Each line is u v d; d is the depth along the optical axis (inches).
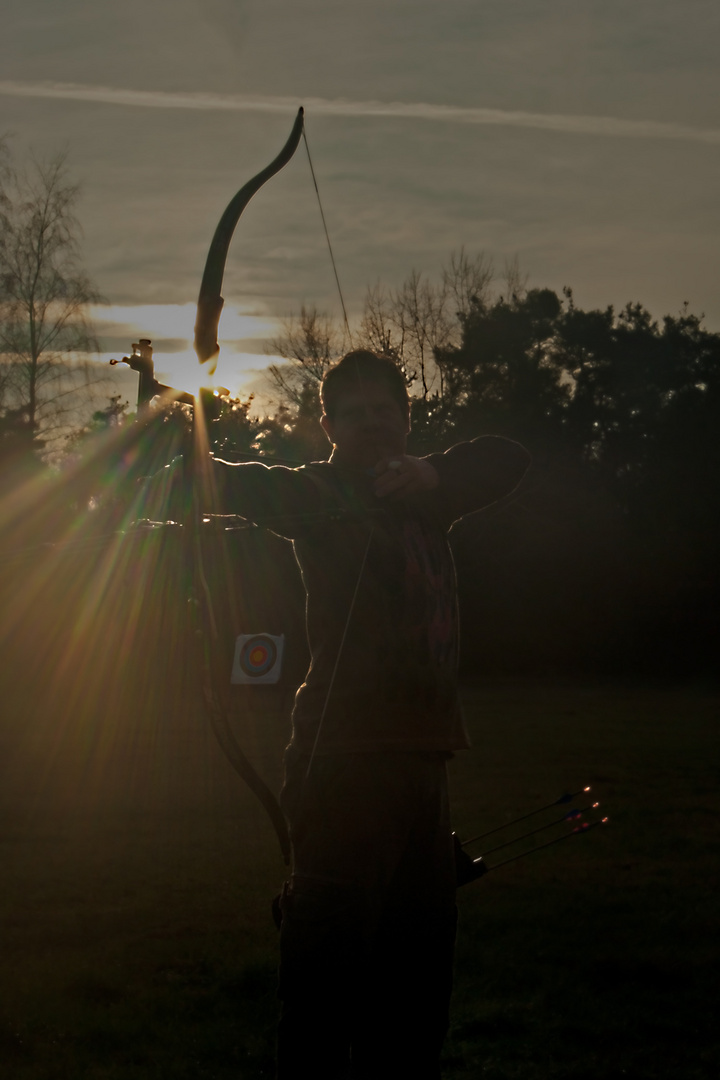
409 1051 81.9
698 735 565.9
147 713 651.5
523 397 1336.1
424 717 82.7
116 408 1071.0
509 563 1294.3
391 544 83.4
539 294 1392.7
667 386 1362.0
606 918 197.2
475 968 169.3
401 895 82.1
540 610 1302.9
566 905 205.9
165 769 414.0
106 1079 128.0
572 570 1301.7
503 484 91.7
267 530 80.1
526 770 413.7
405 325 1359.5
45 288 1072.8
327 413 92.7
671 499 1294.3
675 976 165.6
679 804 327.9
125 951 177.8
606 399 1365.7
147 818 307.0
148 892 218.7
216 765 426.6
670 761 444.5
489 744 515.8
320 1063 76.2
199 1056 135.0
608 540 1301.7
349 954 77.1
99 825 295.6
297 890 79.2
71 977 163.6
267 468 80.0
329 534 82.8
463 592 1286.9
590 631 1301.7
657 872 235.6
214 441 85.4
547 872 235.6
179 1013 149.5
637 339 1366.9
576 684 1125.1
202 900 212.2
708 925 192.5
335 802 79.0
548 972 166.9
